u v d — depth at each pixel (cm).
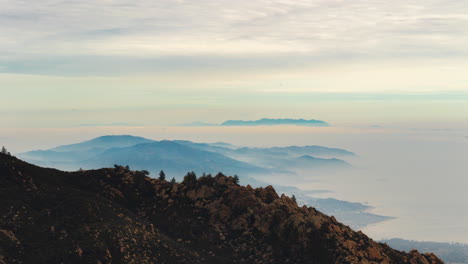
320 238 13838
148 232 13150
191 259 12800
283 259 13612
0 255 10256
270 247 14125
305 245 13875
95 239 11625
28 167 14400
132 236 12419
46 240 11300
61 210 12544
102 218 12650
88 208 12756
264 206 15650
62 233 11588
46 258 10706
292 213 15100
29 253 10738
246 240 14575
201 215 15538
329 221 14850
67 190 13988
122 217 13275
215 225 15188
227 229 15100
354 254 13212
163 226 14788
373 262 13062
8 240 10812
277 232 14612
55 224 11900
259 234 14738
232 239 14700
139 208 15500
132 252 11769
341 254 13188
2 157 13862
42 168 15175
